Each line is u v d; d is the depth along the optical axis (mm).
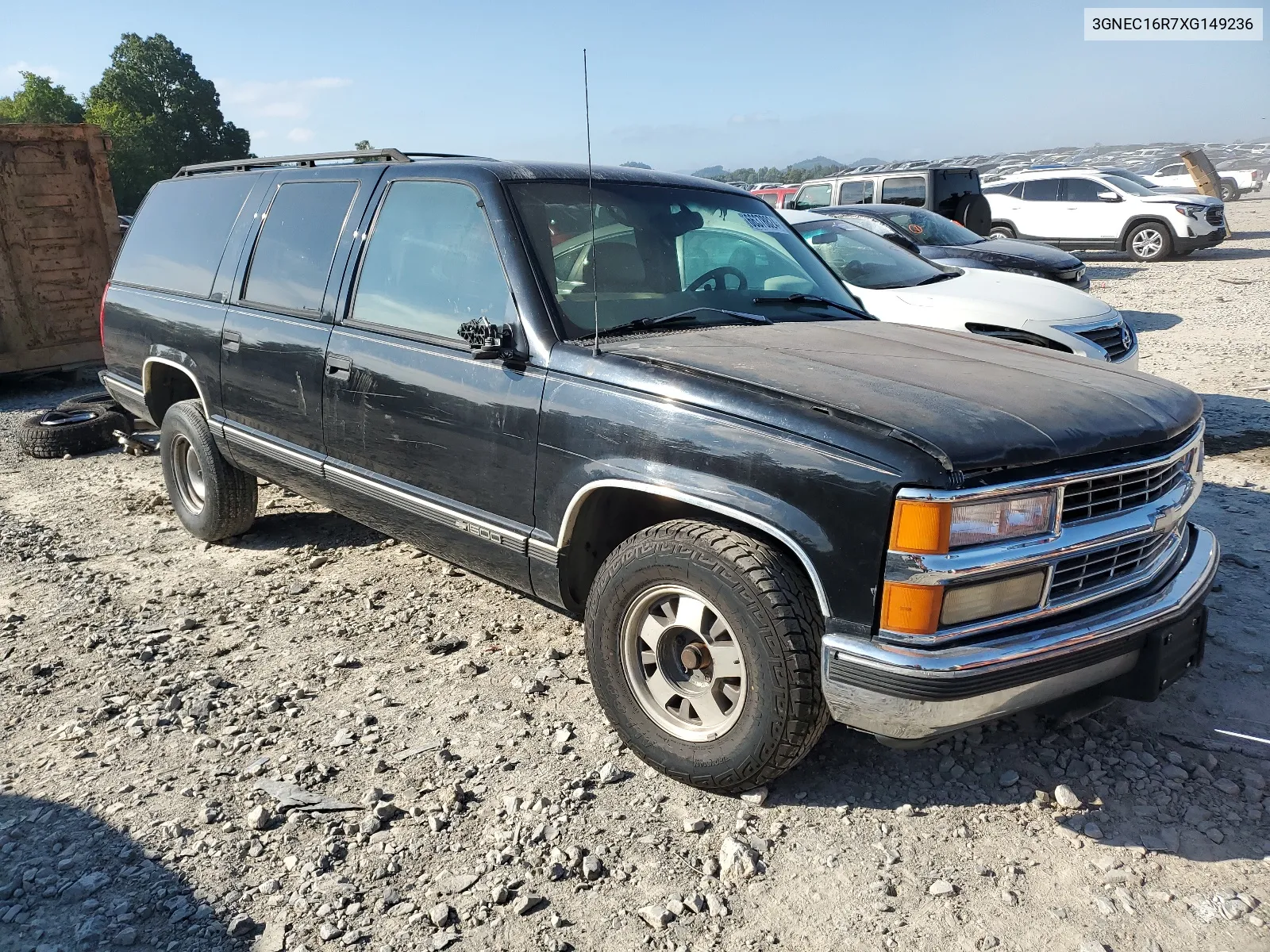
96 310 10320
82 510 5953
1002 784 2992
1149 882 2561
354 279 4027
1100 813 2854
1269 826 2779
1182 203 18250
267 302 4469
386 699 3562
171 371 5395
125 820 2869
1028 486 2490
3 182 9484
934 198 14633
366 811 2904
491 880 2598
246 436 4645
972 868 2627
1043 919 2432
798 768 3096
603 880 2600
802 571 2709
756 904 2506
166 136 84188
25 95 78000
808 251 4414
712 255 3951
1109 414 2789
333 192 4277
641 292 3594
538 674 3713
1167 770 3039
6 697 3631
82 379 10555
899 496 2430
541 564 3287
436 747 3246
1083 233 19344
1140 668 2801
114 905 2514
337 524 5562
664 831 2797
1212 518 5227
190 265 5098
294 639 4090
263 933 2422
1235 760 3100
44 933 2428
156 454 7352
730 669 2799
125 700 3586
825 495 2549
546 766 3123
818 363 3029
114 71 84188
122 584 4734
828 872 2619
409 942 2381
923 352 3303
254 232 4672
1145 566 2865
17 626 4250
